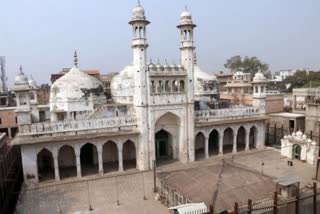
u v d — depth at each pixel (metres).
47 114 34.12
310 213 13.01
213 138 28.84
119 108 23.27
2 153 19.55
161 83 22.11
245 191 13.37
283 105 36.94
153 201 16.50
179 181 15.34
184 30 22.52
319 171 19.14
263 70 68.31
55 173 19.84
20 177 23.11
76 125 20.31
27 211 15.42
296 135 24.55
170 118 23.73
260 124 27.81
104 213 15.09
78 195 17.53
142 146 21.64
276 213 11.87
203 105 27.06
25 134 19.14
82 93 25.33
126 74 26.17
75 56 27.41
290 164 22.72
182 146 23.47
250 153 26.50
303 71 67.69
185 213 11.49
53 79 44.88
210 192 13.30
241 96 38.53
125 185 19.06
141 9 20.58
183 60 23.08
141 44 20.91
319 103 29.58
